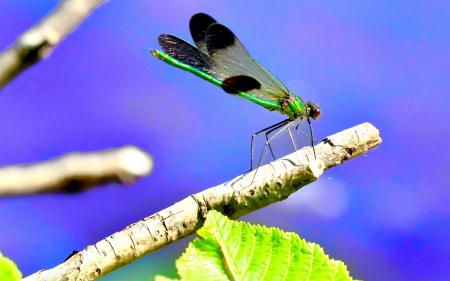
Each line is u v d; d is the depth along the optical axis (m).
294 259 0.15
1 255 0.16
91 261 0.17
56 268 0.17
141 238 0.17
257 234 0.16
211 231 0.15
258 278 0.15
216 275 0.15
